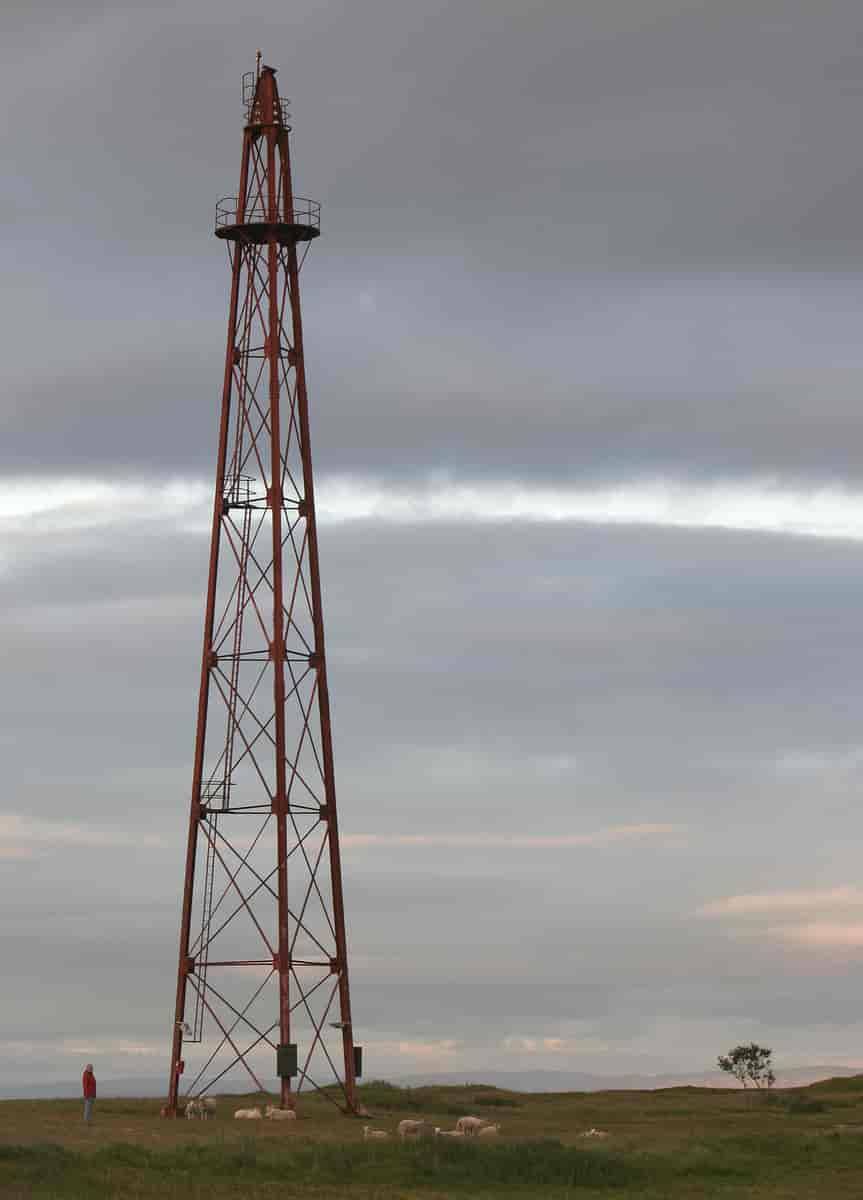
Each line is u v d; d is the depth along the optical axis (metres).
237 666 82.12
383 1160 61.41
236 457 83.44
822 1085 113.06
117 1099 91.62
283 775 80.50
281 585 81.56
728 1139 70.31
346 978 83.00
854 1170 64.06
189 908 81.56
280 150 85.06
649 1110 93.69
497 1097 101.31
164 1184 55.19
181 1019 81.00
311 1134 71.81
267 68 85.31
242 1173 58.78
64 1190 53.22
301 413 84.25
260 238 84.44
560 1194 57.38
